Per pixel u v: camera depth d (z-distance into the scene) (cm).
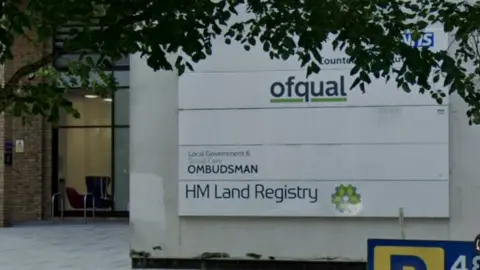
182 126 1087
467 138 1036
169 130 1105
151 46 473
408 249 533
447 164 1027
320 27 509
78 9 436
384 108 1038
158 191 1106
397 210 1035
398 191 1037
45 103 489
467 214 1035
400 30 593
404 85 578
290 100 1062
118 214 2086
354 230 1056
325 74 1050
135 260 1112
